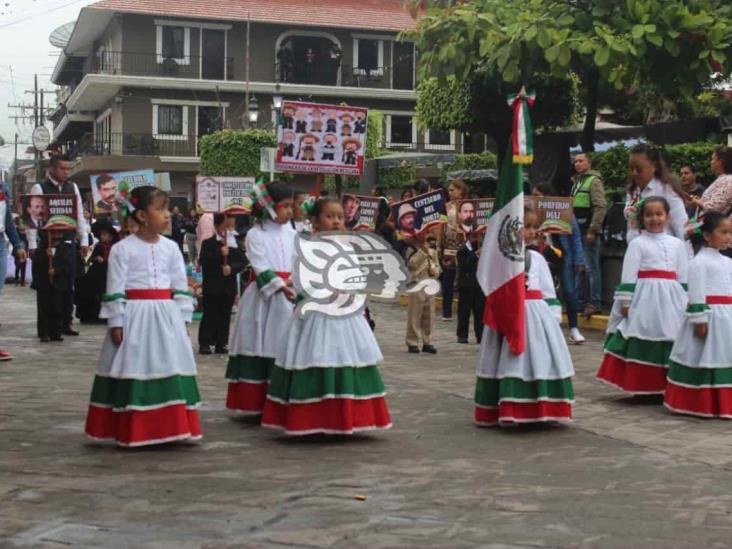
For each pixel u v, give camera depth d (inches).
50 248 508.1
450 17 581.9
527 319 301.7
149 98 1662.2
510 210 298.8
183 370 273.9
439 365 435.2
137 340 269.1
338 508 213.3
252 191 314.7
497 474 245.1
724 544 191.3
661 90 614.2
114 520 203.8
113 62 1659.7
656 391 346.0
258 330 312.3
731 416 319.9
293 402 280.2
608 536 195.6
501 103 753.6
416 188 534.9
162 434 269.4
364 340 285.1
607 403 348.2
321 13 1732.3
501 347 303.6
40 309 513.3
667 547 189.3
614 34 544.7
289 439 285.6
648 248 350.0
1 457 260.2
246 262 480.4
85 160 1627.7
